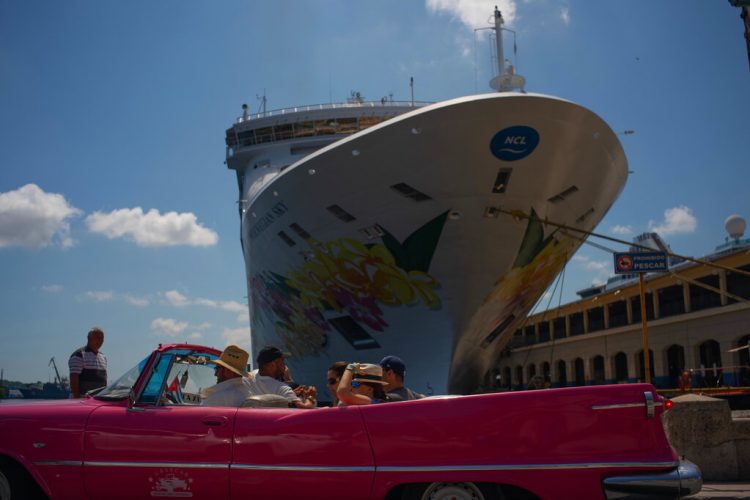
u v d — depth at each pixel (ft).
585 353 155.02
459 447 15.11
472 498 15.14
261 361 20.26
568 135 53.52
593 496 14.60
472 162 52.54
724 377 105.09
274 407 17.20
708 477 25.17
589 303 150.92
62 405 17.38
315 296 69.41
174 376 18.95
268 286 78.48
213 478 15.89
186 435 16.24
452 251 57.77
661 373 123.75
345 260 62.44
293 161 102.53
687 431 25.61
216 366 19.66
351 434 15.57
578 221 62.95
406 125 51.60
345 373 17.67
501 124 50.83
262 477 15.69
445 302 60.80
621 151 61.87
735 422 25.61
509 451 14.97
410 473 15.12
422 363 65.57
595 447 14.79
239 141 107.55
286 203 62.69
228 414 16.42
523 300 68.49
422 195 55.01
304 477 15.53
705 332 111.75
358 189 56.54
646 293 131.13
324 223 60.85
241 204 101.45
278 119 103.81
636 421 14.88
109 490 16.33
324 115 104.32
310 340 77.51
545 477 14.75
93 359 29.35
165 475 16.12
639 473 14.55
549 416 15.06
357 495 15.31
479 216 55.83
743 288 103.71
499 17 65.10
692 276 113.80
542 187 55.57
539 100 50.47
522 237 58.49
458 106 49.96
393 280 61.26
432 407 15.53
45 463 16.52
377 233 58.54
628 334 136.98
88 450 16.49
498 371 206.80
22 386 147.84
